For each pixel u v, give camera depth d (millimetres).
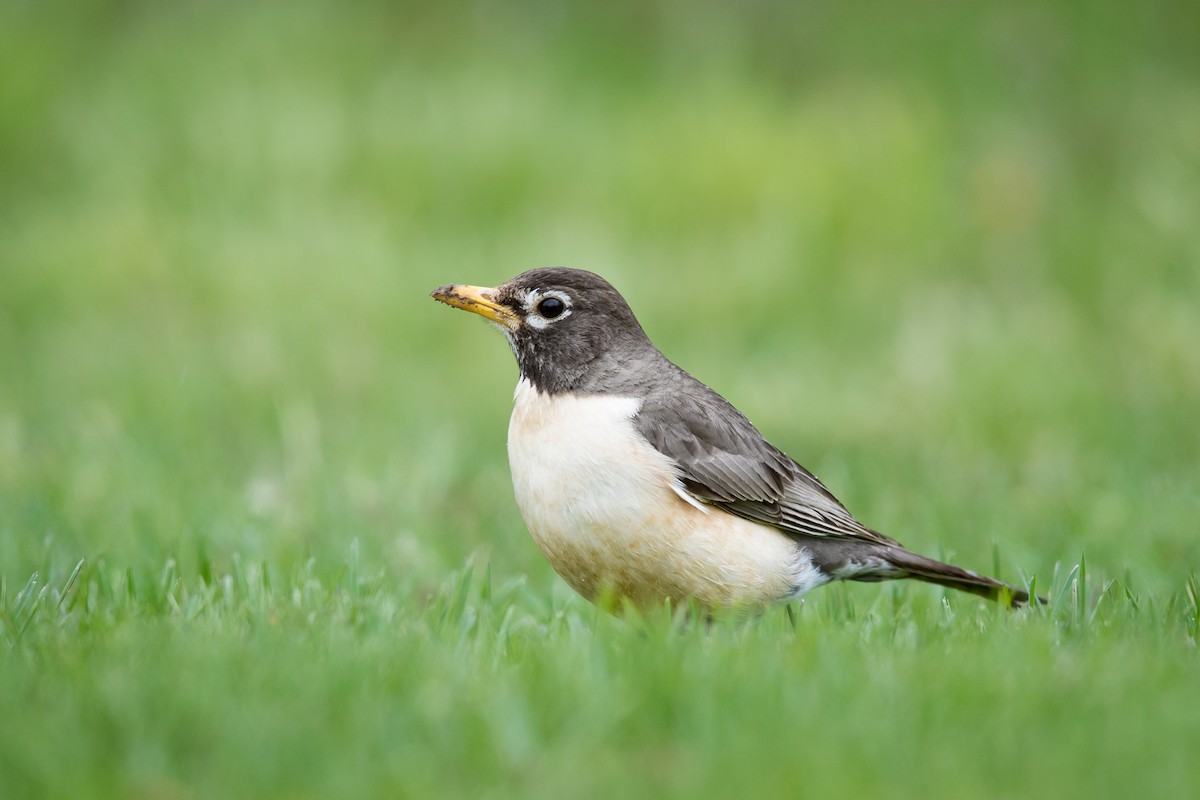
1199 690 6434
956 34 22906
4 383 14469
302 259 16766
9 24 20641
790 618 7906
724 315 16594
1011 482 12016
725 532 7938
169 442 12508
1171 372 14734
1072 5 23109
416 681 6371
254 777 5539
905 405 14102
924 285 17797
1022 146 20594
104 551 9391
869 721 6008
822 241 17953
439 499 11438
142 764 5598
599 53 22234
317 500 10797
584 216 18172
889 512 11031
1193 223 17859
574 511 7832
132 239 16969
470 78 20203
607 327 8367
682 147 19016
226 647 6625
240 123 18984
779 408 13945
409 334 15688
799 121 20125
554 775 5637
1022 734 5949
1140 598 8391
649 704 6164
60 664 6465
